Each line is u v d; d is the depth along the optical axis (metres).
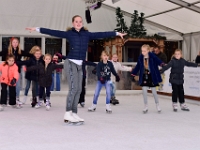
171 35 13.28
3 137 3.70
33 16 12.09
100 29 12.84
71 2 12.50
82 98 6.75
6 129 4.20
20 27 11.94
